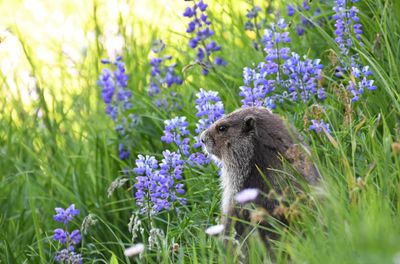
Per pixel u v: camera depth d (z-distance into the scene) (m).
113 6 18.95
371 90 12.00
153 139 13.73
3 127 15.23
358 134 11.25
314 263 8.30
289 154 10.37
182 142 11.92
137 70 15.23
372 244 7.21
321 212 9.21
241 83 13.41
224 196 11.09
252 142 10.84
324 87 12.88
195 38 13.60
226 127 11.05
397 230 8.51
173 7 18.31
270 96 12.68
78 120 15.33
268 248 9.95
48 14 20.89
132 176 13.38
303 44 13.70
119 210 13.13
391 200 9.95
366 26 13.16
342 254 8.16
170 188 11.52
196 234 11.33
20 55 17.55
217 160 11.57
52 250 13.02
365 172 10.21
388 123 11.70
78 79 16.05
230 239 9.64
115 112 13.95
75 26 19.89
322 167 10.18
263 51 13.68
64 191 13.88
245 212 10.40
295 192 10.05
